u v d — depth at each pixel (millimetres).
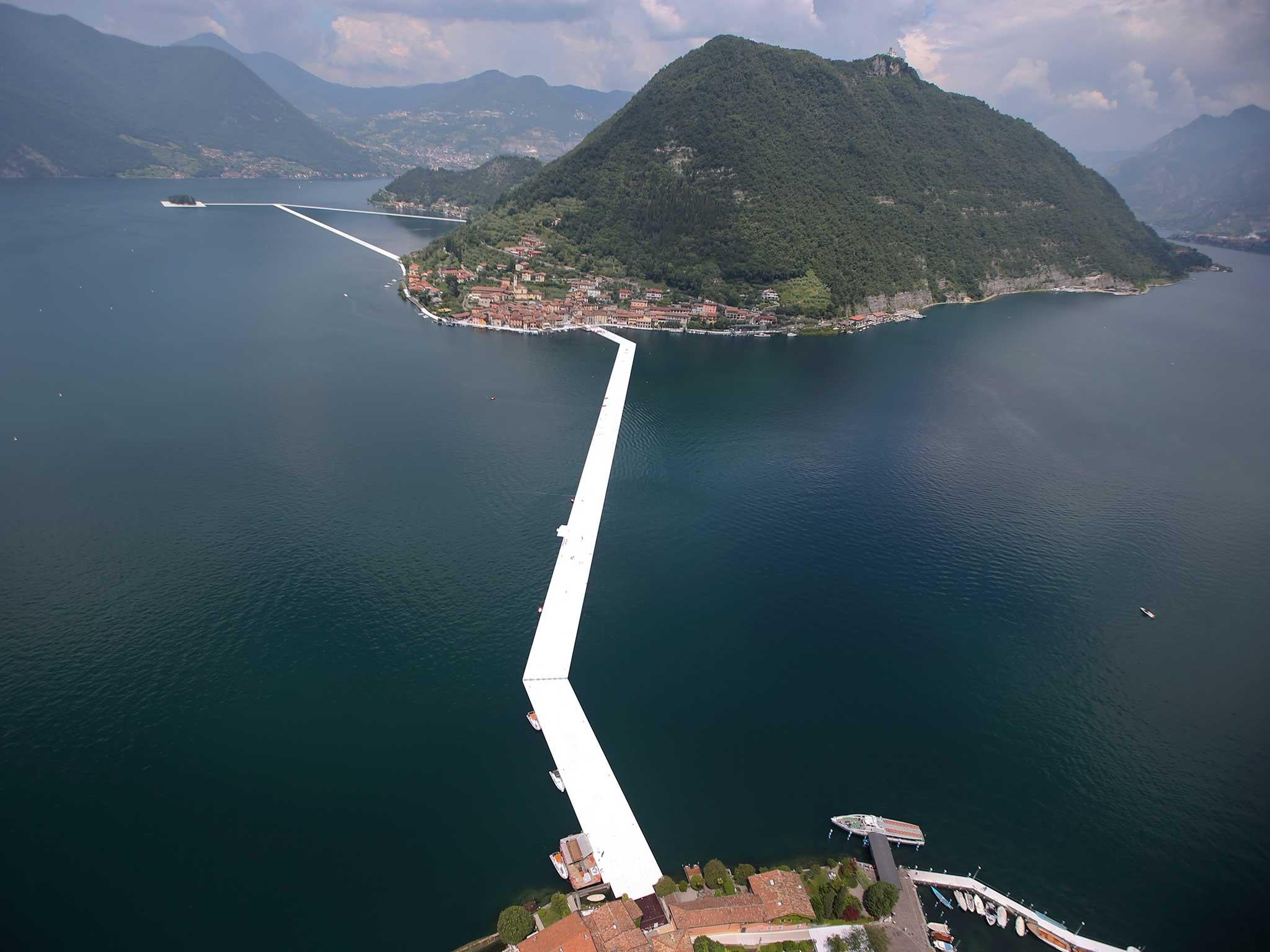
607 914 103812
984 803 131250
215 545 186000
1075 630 179375
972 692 157500
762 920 107062
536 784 127625
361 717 138750
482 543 197000
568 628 167375
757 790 130500
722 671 158250
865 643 170500
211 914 103500
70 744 128625
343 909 105562
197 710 137625
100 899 104500
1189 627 182500
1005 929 110625
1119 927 111812
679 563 196000
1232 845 125875
